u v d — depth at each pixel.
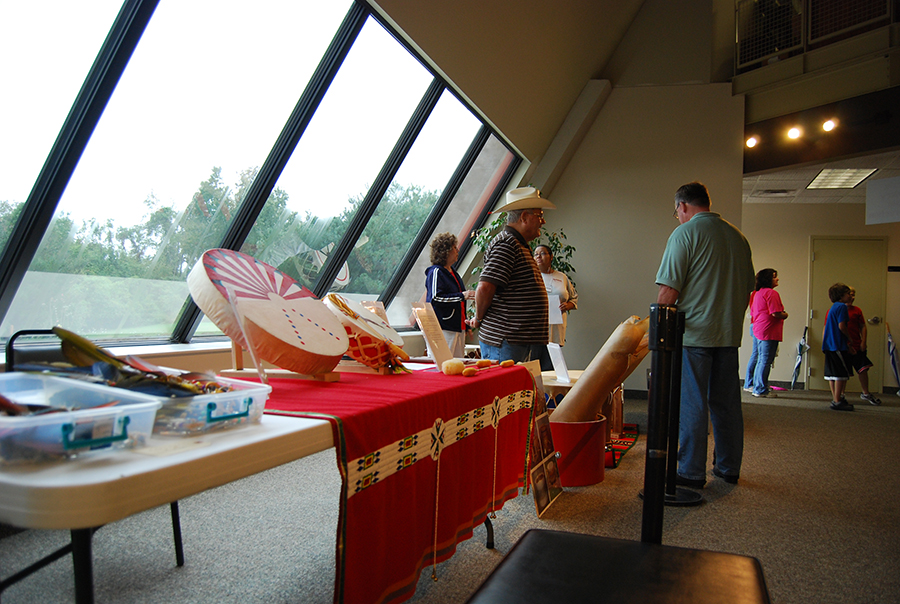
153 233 2.85
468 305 5.82
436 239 4.29
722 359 2.92
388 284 5.21
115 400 0.73
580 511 2.43
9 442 0.59
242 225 3.29
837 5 5.84
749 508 2.55
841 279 8.59
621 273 6.36
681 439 2.89
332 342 1.38
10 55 2.03
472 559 1.90
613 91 6.43
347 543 0.99
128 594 1.62
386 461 1.13
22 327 2.46
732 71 6.86
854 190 8.05
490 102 4.73
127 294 2.86
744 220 8.95
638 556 0.89
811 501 2.67
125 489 0.57
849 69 5.71
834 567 1.93
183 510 2.40
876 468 3.34
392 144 4.20
